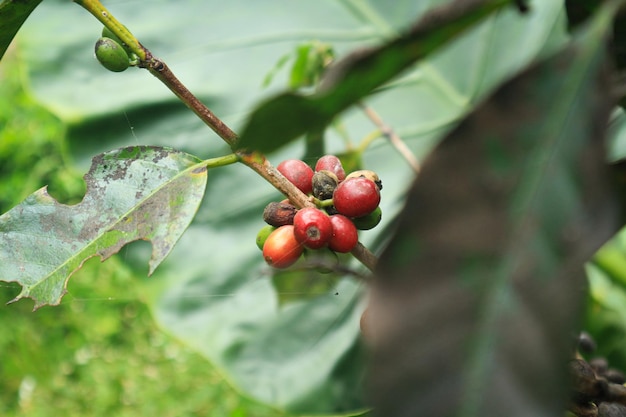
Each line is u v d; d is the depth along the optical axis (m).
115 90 0.86
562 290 0.24
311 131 0.26
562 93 0.25
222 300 0.79
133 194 0.38
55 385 1.54
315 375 0.74
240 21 0.87
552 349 0.23
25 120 1.77
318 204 0.38
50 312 1.62
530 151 0.25
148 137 0.84
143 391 1.55
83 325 1.65
